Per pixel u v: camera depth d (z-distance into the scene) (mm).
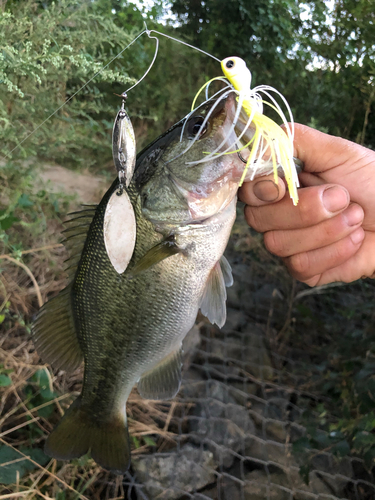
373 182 320
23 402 442
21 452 419
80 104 621
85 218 317
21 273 561
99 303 311
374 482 511
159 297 306
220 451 519
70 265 323
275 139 248
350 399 521
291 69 1164
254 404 601
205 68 1154
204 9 1205
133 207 288
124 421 347
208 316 324
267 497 487
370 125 1006
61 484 420
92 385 336
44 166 760
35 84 562
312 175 336
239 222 820
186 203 294
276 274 785
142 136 941
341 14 1151
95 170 845
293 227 320
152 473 475
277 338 714
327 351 659
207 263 310
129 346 318
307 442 487
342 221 316
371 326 592
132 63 896
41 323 323
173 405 548
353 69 1092
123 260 280
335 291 750
